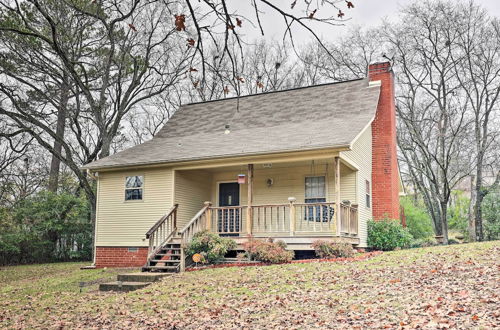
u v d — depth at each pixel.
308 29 4.22
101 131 22.25
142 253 16.86
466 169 29.47
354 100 18.48
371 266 11.48
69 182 27.48
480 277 9.05
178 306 9.26
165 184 16.75
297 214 16.47
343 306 7.98
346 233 14.46
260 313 8.13
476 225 26.23
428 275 9.80
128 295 10.91
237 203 17.73
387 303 7.80
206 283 11.23
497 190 27.67
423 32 26.94
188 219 17.12
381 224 17.30
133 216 17.22
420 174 32.75
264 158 14.73
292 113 18.84
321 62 32.41
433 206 33.41
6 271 18.98
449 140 29.39
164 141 19.50
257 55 33.41
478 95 26.30
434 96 27.12
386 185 18.36
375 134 18.98
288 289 9.81
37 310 10.09
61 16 20.44
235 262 14.00
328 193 16.28
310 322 7.23
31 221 22.75
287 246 14.08
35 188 28.45
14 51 20.27
